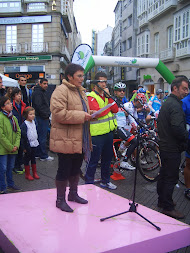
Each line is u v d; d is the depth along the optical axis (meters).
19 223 2.69
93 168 4.31
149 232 2.57
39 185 4.90
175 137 3.50
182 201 4.25
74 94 2.92
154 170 5.73
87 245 2.31
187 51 17.69
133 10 28.66
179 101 3.58
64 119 2.75
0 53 23.12
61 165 2.97
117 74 34.50
